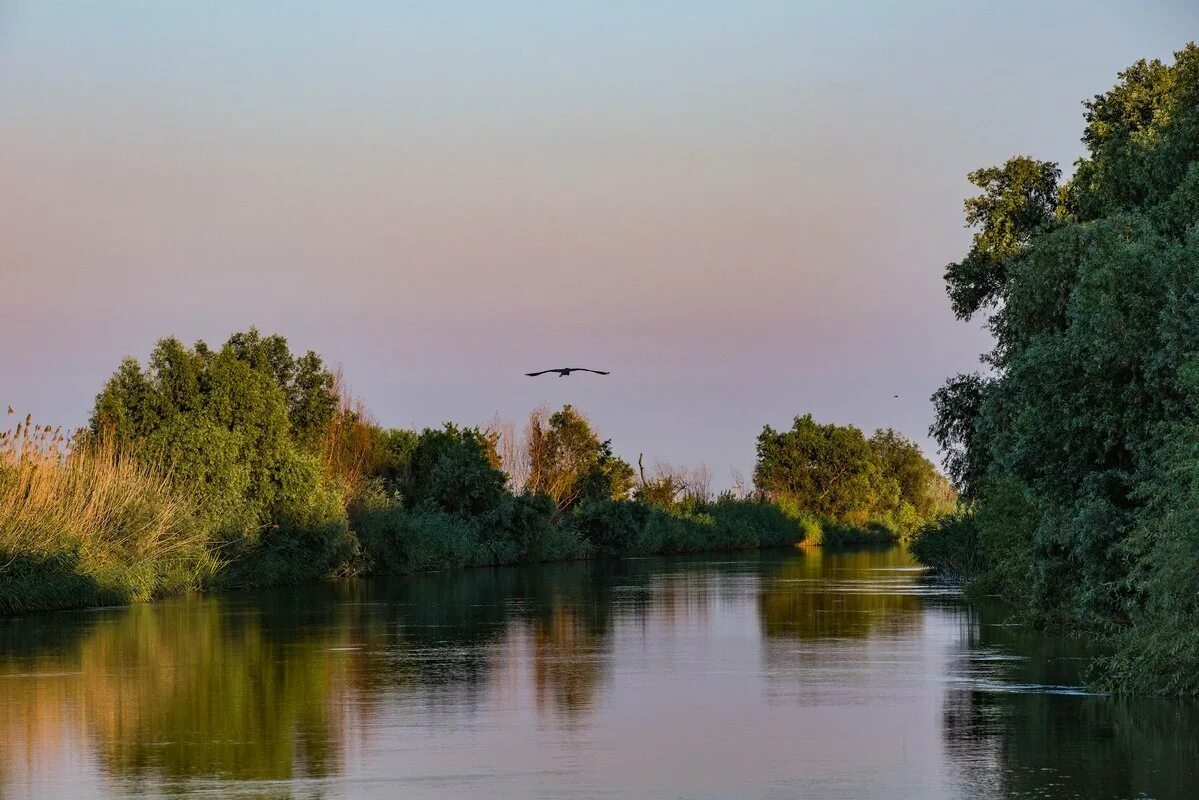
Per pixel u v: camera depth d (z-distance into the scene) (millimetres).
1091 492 54531
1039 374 55375
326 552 118312
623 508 186375
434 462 160250
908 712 38844
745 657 53500
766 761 31531
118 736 35250
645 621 71812
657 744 33906
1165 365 49594
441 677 47688
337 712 39406
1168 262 51281
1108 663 45938
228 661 52875
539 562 164375
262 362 138125
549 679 46969
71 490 89562
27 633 65375
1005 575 82250
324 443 142875
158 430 108250
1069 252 63656
